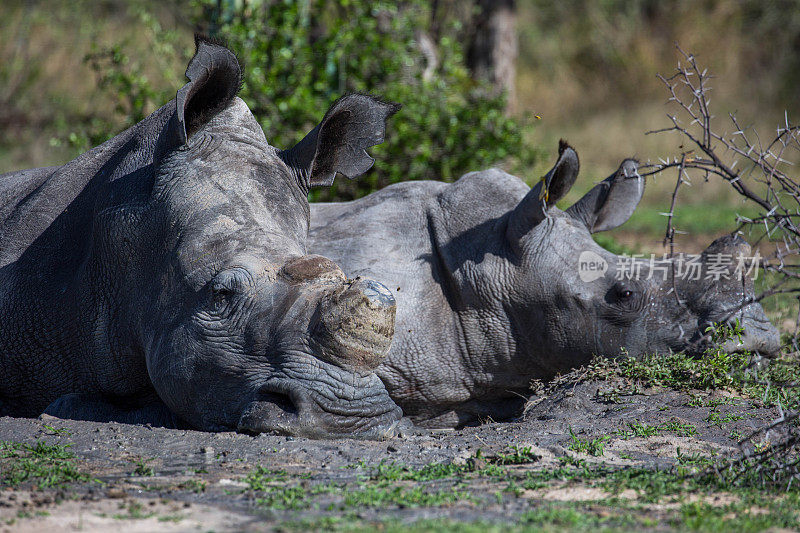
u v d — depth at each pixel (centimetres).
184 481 938
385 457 1047
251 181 1230
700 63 5559
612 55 5766
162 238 1210
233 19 2430
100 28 4228
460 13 3597
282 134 2305
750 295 1380
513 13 3584
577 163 1374
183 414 1177
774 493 928
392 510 841
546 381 1439
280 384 1099
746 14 5759
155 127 1343
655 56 5706
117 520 803
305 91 2325
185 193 1212
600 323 1385
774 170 1049
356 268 1416
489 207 1450
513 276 1395
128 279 1251
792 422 1067
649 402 1310
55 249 1355
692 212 3759
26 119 4112
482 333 1409
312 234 1476
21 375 1362
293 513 830
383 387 1159
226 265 1153
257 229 1187
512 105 3603
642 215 3716
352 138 1348
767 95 5350
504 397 1467
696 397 1314
